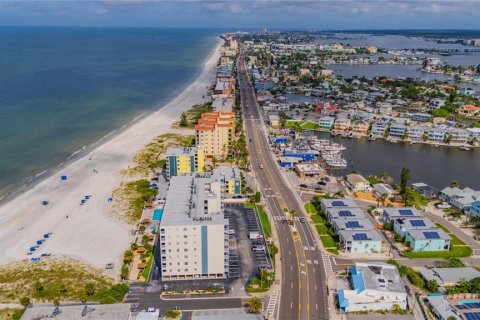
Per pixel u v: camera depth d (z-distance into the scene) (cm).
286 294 16775
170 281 17538
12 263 18862
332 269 18500
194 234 17062
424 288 17238
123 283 17300
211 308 15900
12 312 15525
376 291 16088
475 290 16638
